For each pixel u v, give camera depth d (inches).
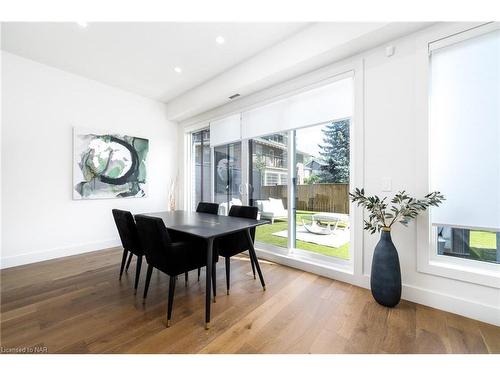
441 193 75.1
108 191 146.9
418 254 77.5
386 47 84.0
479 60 69.1
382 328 64.4
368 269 89.6
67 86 130.6
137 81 144.2
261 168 134.0
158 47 108.0
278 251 124.2
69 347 57.1
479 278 67.0
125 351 55.9
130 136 158.1
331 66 98.7
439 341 58.8
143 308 75.6
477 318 67.4
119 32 97.0
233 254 89.7
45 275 102.7
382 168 85.5
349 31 82.7
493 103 67.5
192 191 188.7
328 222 110.6
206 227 78.8
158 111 177.3
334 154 106.9
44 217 123.0
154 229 67.7
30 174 118.6
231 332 63.2
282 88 117.2
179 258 68.7
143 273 106.4
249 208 107.4
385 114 84.8
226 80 130.6
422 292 76.7
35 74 119.6
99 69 128.7
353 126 94.1
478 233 72.3
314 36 92.5
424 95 76.0
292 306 76.7
